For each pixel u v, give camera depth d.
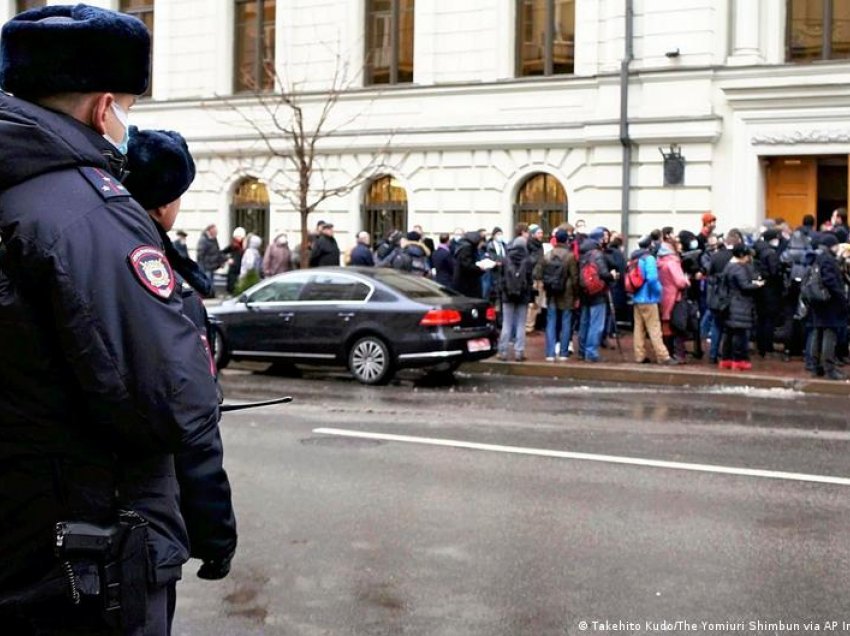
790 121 20.86
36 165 2.36
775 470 9.00
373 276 15.38
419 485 8.41
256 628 5.34
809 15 21.16
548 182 23.70
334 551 6.63
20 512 2.33
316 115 26.55
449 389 14.68
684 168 21.77
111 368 2.26
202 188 28.61
